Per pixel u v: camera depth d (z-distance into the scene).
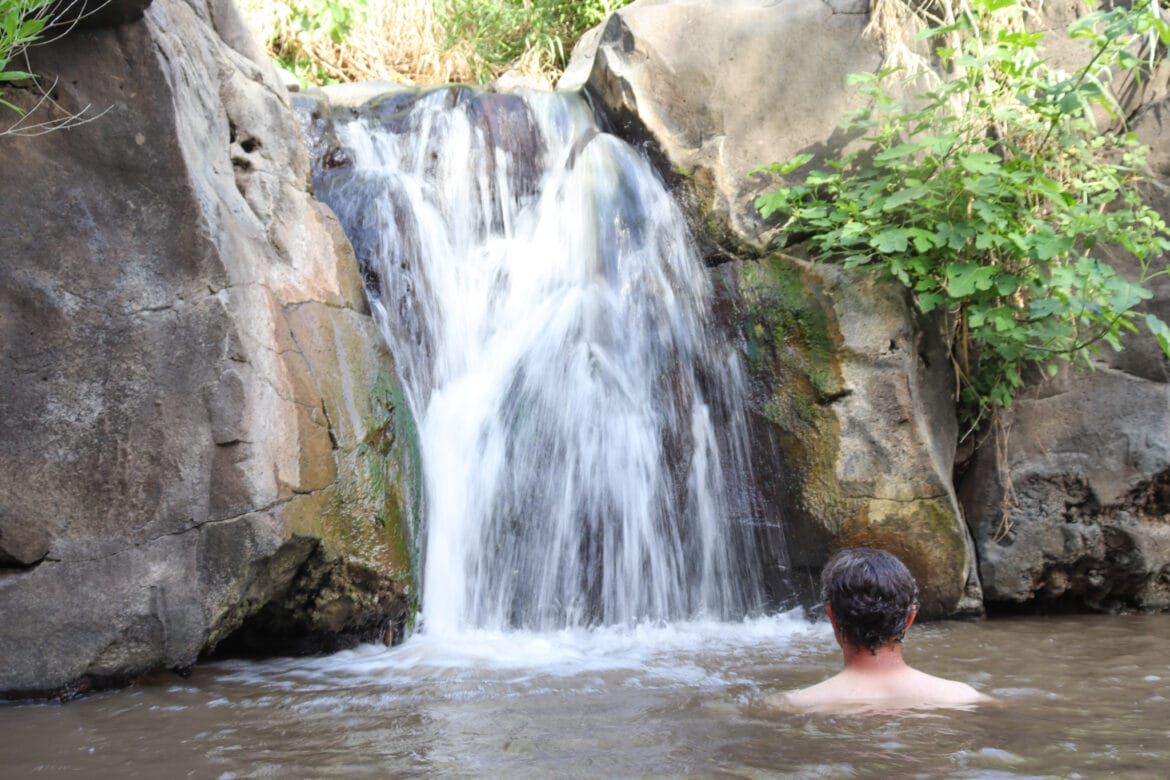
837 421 5.69
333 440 4.55
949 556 5.64
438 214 6.42
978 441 6.19
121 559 4.00
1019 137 6.15
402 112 6.95
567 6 10.72
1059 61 6.29
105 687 3.98
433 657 4.58
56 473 3.97
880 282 5.90
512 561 5.42
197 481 4.09
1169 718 3.18
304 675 4.24
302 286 4.78
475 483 5.51
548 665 4.39
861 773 2.58
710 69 6.55
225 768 2.92
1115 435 5.96
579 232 6.43
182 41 4.46
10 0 3.66
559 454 5.63
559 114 7.00
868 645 3.32
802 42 6.48
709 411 5.98
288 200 4.97
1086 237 5.81
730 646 4.89
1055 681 3.92
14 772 2.95
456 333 6.05
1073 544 5.95
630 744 3.00
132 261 4.11
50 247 4.04
